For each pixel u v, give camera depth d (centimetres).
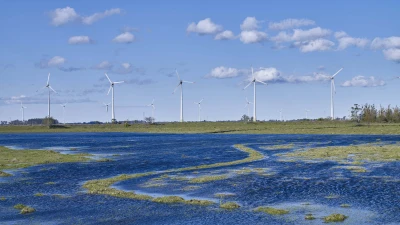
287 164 6662
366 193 4359
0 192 4747
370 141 11238
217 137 15225
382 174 5472
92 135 19525
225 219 3494
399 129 16350
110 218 3594
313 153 8131
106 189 4744
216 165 6769
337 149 8775
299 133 16788
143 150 10006
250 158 7650
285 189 4644
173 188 4816
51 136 19112
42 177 5800
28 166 7000
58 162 7538
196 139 14175
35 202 4203
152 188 4844
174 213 3703
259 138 13950
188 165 6894
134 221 3497
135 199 4250
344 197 4200
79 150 10412
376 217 3488
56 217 3644
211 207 3891
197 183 5091
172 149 10106
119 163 7319
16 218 3628
